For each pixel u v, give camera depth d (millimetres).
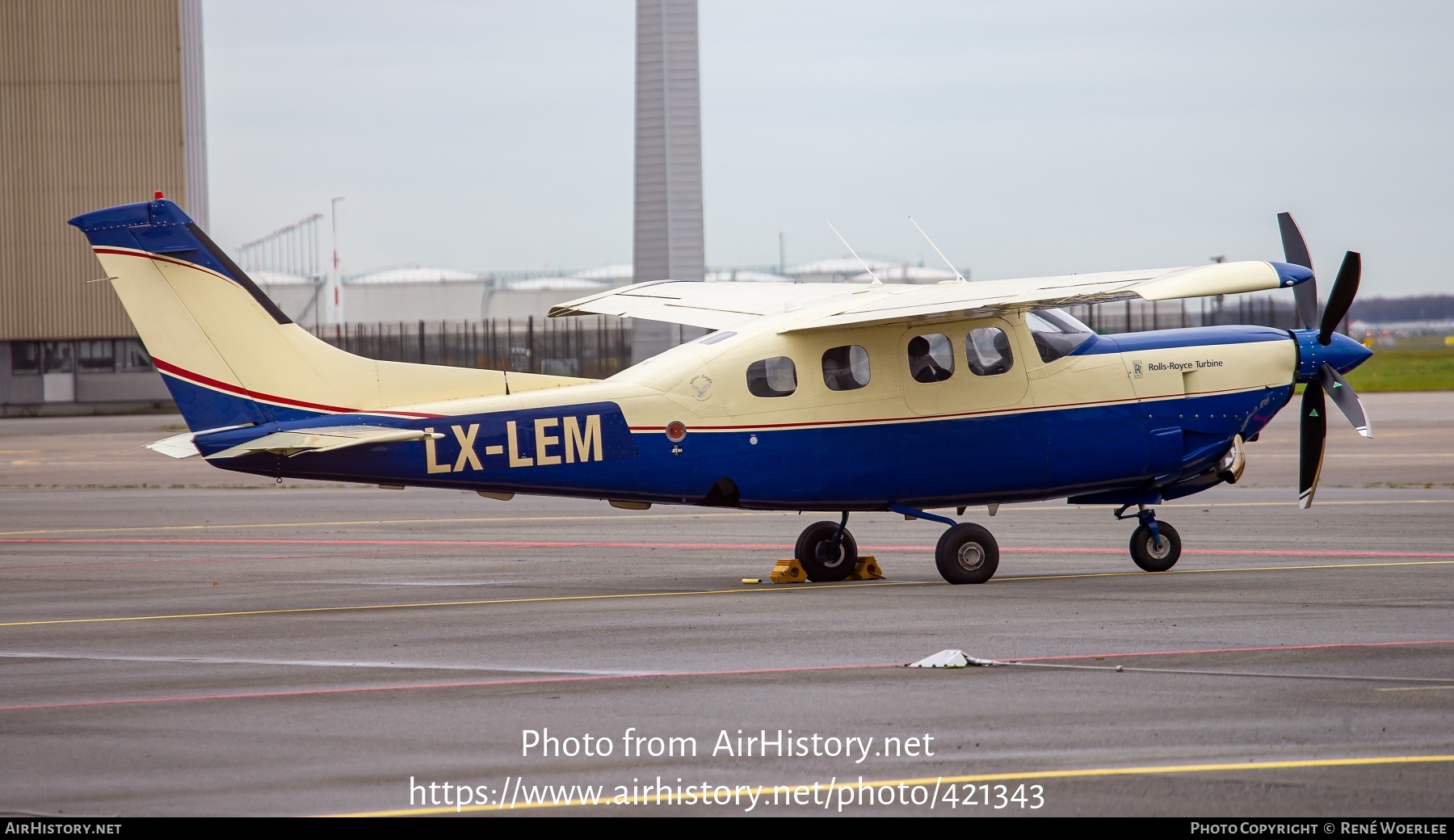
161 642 31844
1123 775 20078
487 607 36375
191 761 21578
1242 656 27891
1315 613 32844
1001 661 27812
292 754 21875
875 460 38938
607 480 37906
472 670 28047
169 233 37031
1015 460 39719
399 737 22812
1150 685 25469
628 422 37875
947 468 39312
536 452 37531
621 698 25266
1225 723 22703
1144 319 197125
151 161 166875
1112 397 40438
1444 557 42844
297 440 35750
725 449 38344
